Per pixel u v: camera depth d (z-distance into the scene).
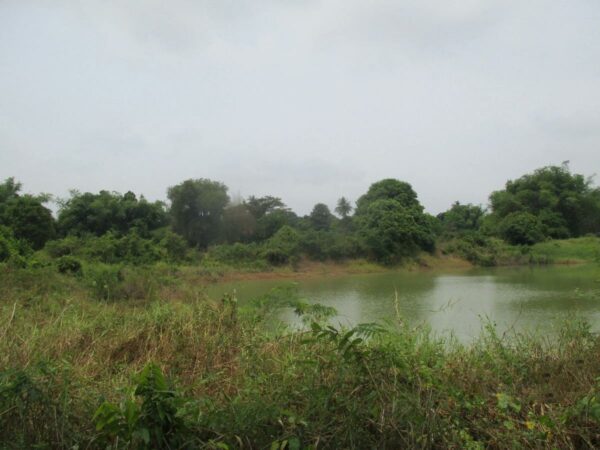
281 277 25.67
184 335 4.88
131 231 29.97
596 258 10.23
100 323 5.81
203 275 22.47
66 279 11.95
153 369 2.67
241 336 4.78
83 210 30.95
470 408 3.10
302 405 2.99
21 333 4.89
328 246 30.72
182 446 2.61
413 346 4.14
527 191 49.66
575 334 4.71
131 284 11.72
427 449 2.63
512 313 9.68
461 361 4.05
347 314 10.30
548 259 35.31
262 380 3.47
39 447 2.77
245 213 35.97
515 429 2.98
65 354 4.53
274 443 2.60
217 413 2.79
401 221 33.53
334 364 3.14
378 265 31.55
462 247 36.09
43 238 24.86
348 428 2.66
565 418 2.92
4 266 11.02
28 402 2.88
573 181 50.78
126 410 2.62
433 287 18.30
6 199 31.38
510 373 3.92
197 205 35.34
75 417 2.98
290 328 5.65
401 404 2.76
